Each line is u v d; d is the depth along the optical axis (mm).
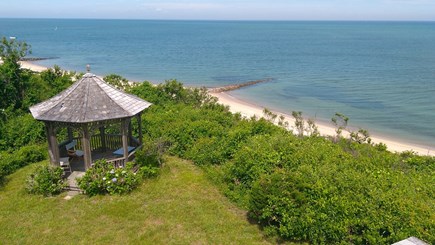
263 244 12086
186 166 18531
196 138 20531
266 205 12367
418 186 13234
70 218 13734
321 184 12570
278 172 13664
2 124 22578
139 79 60844
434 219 10789
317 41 147250
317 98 46844
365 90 51281
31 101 26625
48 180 15742
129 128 19344
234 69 71375
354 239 11258
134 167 17406
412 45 126938
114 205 14562
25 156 19438
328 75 64188
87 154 15969
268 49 111938
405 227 10797
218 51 105750
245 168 15359
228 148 18609
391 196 11867
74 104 15805
